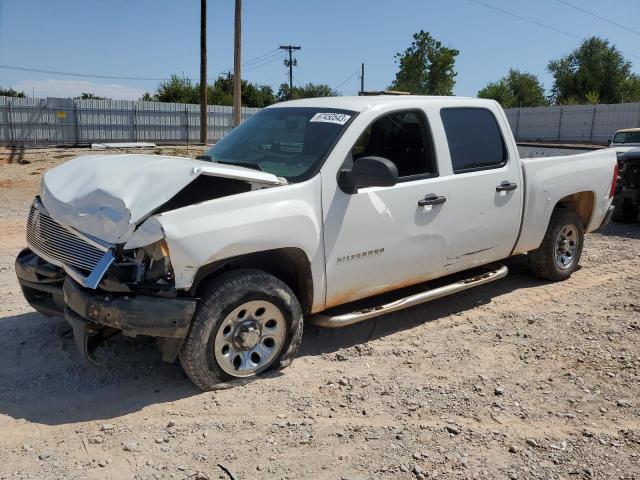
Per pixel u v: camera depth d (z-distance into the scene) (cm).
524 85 6631
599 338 507
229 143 514
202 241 371
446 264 524
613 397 409
